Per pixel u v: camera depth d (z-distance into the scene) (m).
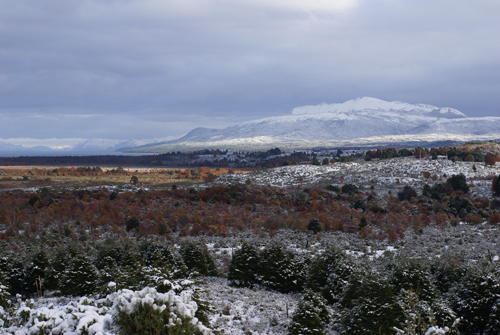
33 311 12.33
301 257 32.00
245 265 31.98
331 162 176.25
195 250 33.97
